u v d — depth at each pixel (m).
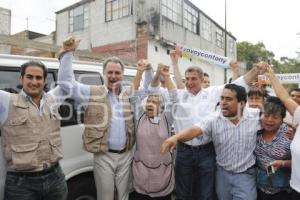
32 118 2.55
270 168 2.77
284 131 2.83
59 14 20.70
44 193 2.63
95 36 18.44
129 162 3.43
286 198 2.85
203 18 21.44
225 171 3.10
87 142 3.16
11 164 2.54
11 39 9.80
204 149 3.40
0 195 2.65
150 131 3.36
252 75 3.42
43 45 10.53
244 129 2.96
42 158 2.58
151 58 16.27
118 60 3.32
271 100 2.85
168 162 3.43
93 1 18.48
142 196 3.60
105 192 3.28
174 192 4.06
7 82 2.88
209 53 4.35
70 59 3.01
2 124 2.54
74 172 3.25
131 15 16.69
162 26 16.70
